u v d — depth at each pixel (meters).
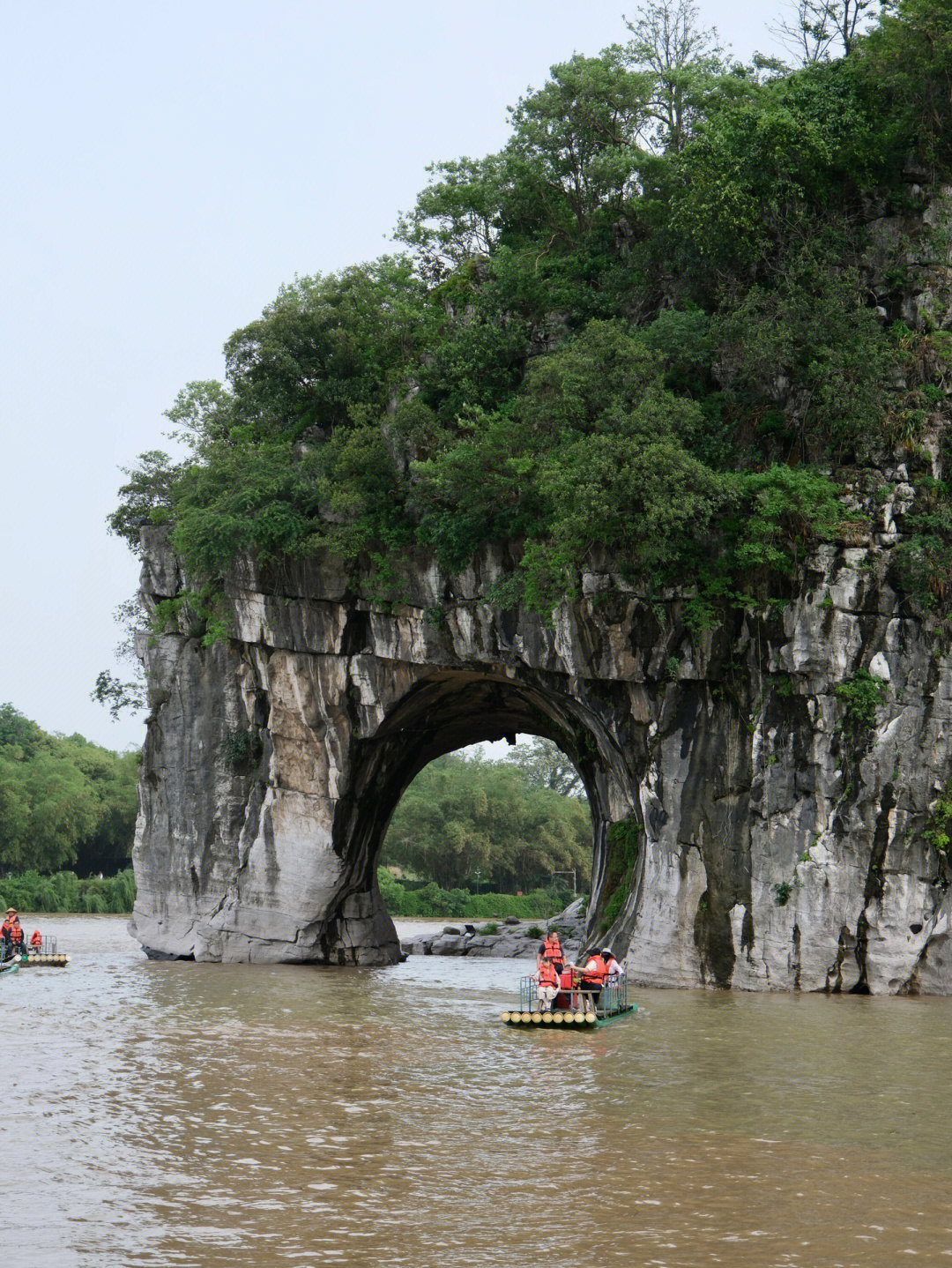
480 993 33.88
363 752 42.16
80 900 92.81
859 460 33.81
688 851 34.09
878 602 32.78
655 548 32.09
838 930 32.50
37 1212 13.35
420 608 39.00
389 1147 16.03
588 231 42.78
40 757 110.50
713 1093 19.48
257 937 42.78
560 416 34.28
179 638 44.66
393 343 42.56
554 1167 15.09
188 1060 22.23
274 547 40.69
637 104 41.06
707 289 37.72
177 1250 12.20
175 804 44.28
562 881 108.69
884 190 35.91
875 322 34.19
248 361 42.94
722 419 35.72
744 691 33.81
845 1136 16.69
